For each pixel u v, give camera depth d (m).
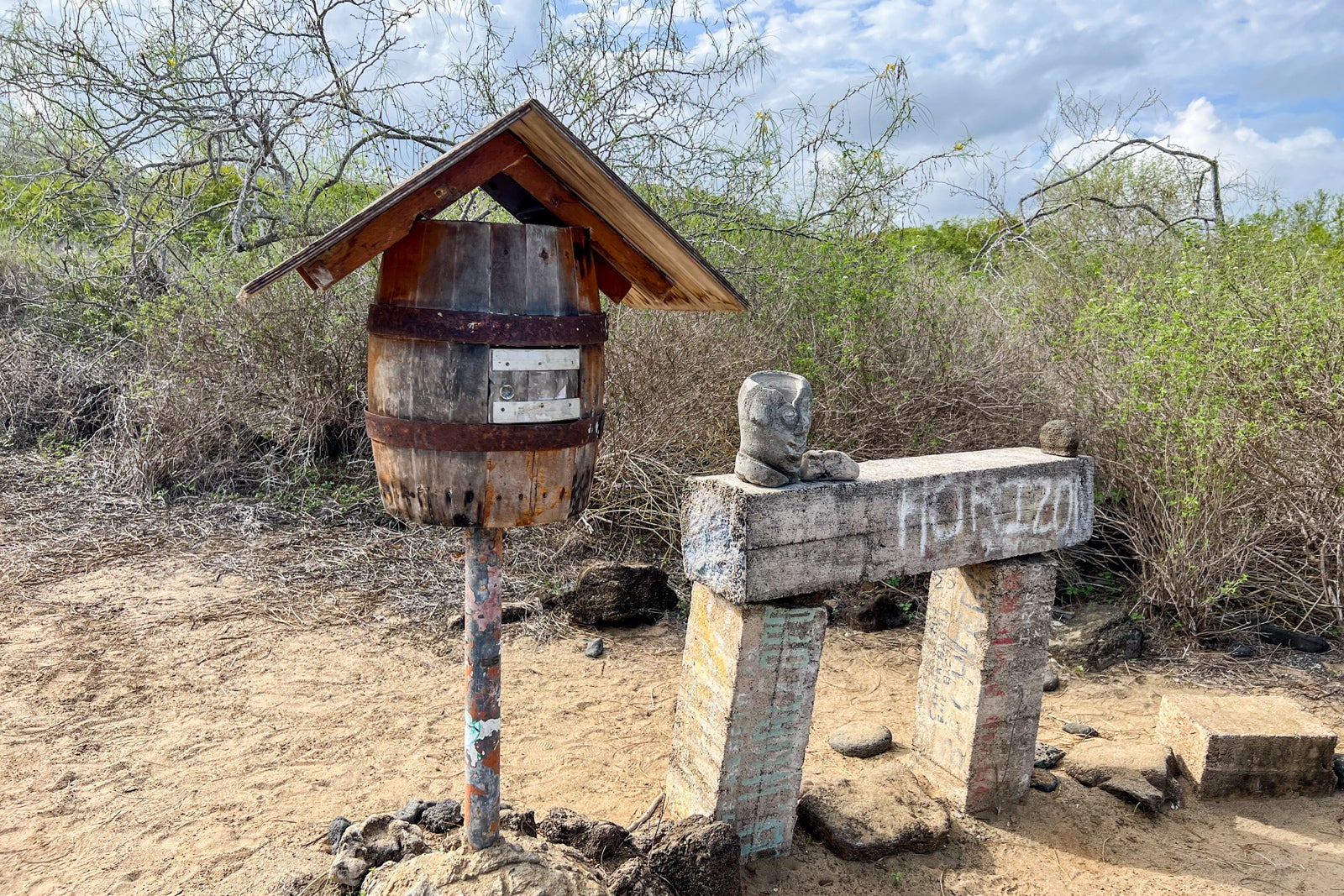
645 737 4.32
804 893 3.24
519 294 2.29
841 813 3.54
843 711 4.69
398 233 2.19
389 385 2.34
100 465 7.49
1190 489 5.50
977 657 3.65
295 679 4.66
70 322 8.79
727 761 3.16
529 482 2.38
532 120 2.13
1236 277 6.34
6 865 3.20
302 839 3.40
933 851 3.51
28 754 3.87
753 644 3.09
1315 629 5.55
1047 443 3.83
